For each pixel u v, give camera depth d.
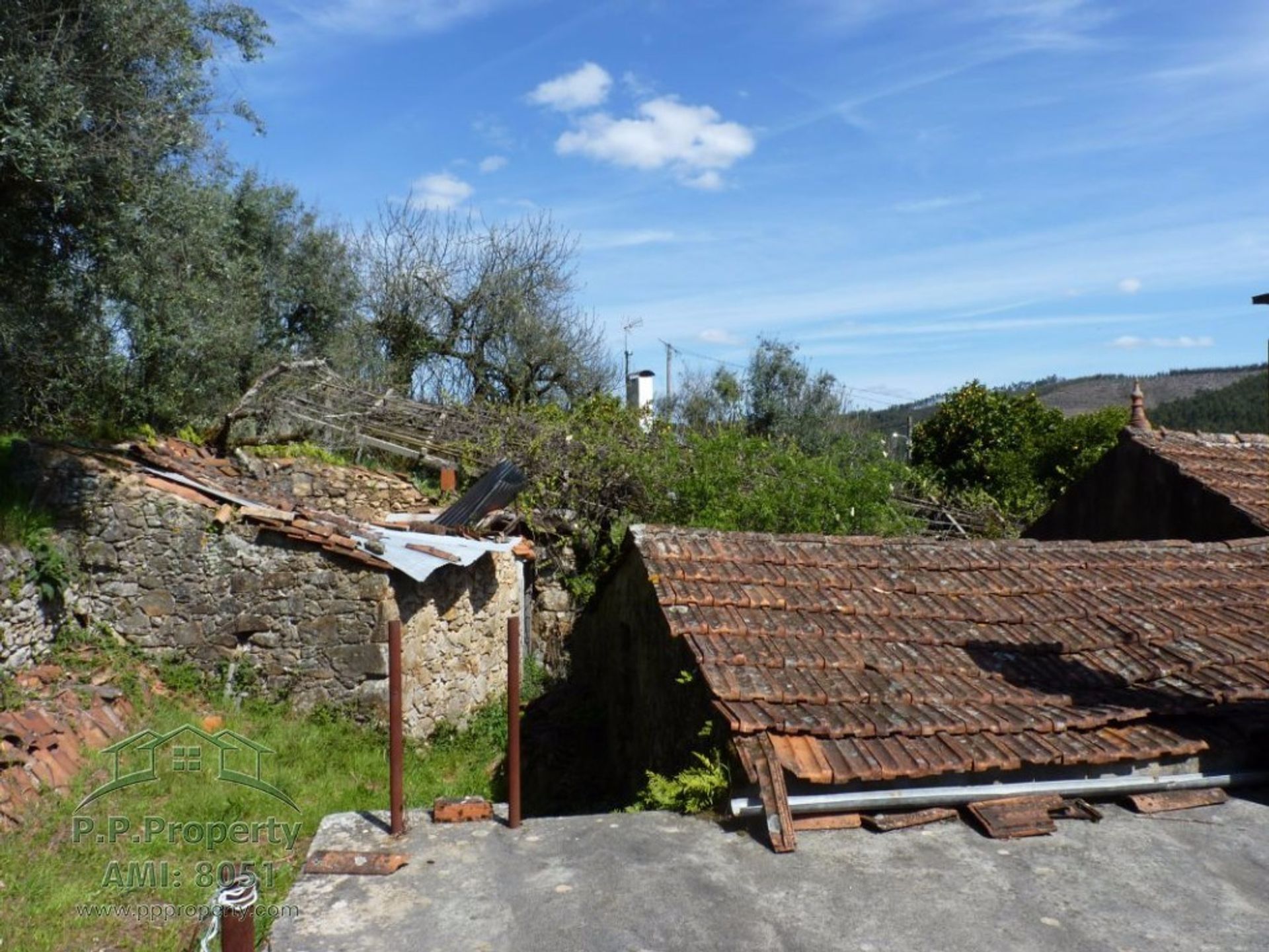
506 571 12.88
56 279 9.12
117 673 9.48
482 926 3.33
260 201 19.38
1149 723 4.77
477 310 25.17
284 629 9.96
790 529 12.19
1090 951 3.26
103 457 10.29
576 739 9.92
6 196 8.41
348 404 16.86
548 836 4.04
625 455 13.97
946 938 3.32
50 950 5.53
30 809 6.98
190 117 9.51
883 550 6.70
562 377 25.88
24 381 11.66
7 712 7.81
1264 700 4.95
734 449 13.18
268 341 20.03
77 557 9.91
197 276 12.80
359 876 3.67
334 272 21.39
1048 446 23.16
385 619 9.84
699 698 5.35
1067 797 4.41
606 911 3.44
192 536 10.05
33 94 7.65
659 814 4.28
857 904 3.52
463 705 11.34
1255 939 3.35
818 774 4.13
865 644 5.39
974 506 19.27
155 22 8.86
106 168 8.51
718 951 3.21
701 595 5.64
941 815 4.23
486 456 15.05
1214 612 6.15
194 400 15.28
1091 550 7.07
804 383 27.44
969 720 4.62
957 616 5.85
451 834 4.05
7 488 9.73
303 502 11.73
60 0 8.11
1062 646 5.55
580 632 12.00
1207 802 4.44
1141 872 3.81
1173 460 9.07
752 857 3.88
